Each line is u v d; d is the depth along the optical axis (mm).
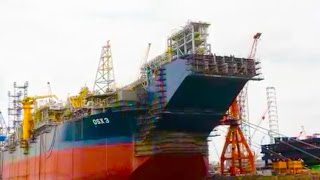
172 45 52250
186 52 49438
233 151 68312
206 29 48906
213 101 49688
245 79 47844
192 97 48250
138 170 52656
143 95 52406
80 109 59031
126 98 52250
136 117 53094
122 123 53625
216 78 46469
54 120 70125
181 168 53531
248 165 69875
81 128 58156
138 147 52875
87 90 69125
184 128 51938
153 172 53219
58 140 64438
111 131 54656
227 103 50719
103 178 55344
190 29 49125
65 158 61812
